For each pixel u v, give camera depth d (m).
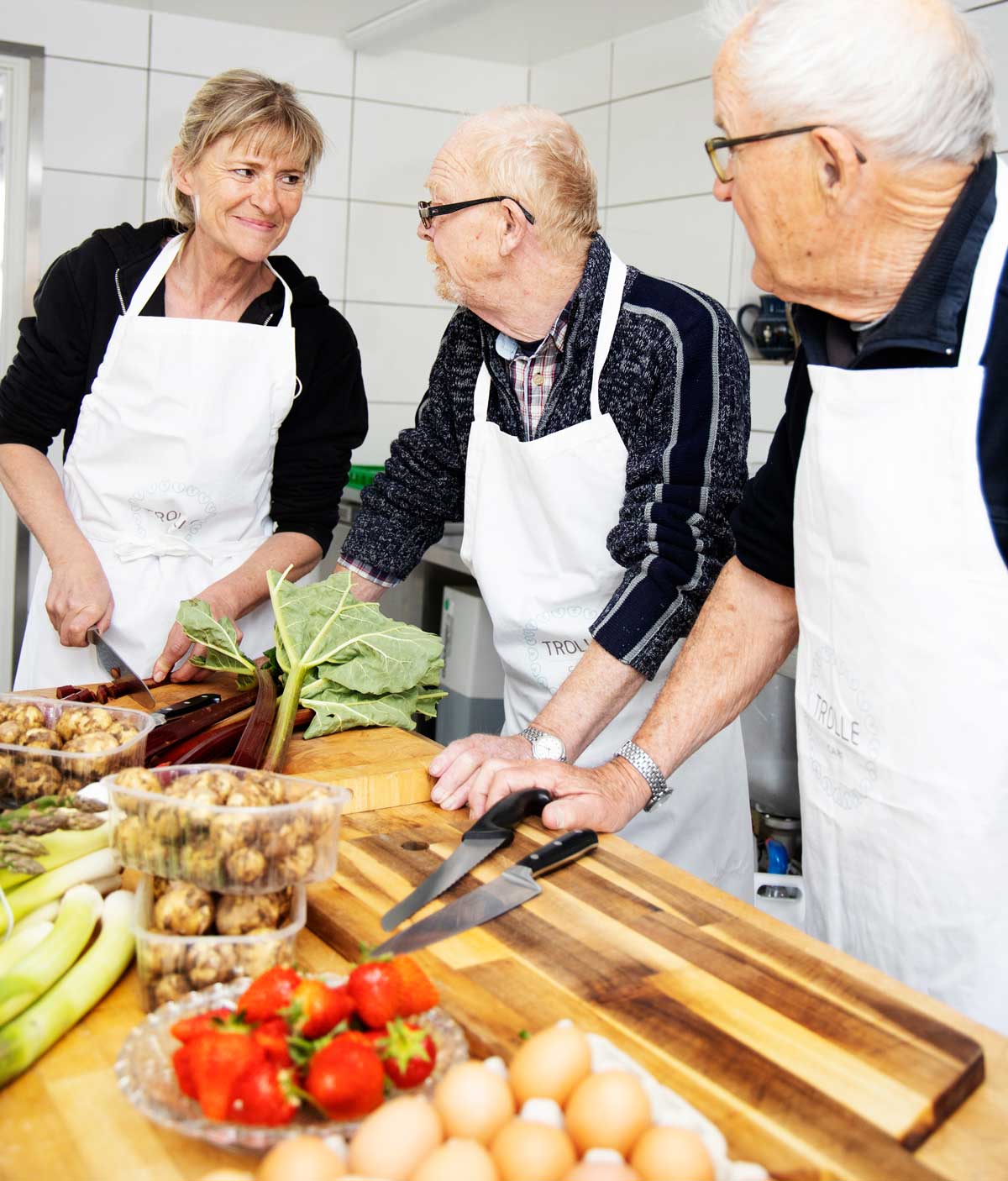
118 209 2.93
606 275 1.39
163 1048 0.70
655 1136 0.60
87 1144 0.66
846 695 1.05
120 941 0.82
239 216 1.59
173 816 0.78
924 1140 0.68
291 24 2.94
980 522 0.93
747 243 2.60
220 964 0.76
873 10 0.87
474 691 2.67
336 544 3.07
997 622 0.95
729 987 0.81
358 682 1.29
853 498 1.00
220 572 1.77
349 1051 0.63
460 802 1.15
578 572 1.51
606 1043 0.71
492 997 0.79
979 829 0.98
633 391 1.40
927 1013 0.79
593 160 3.11
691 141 2.75
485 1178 0.57
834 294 0.99
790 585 1.20
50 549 1.64
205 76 2.95
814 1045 0.75
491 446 1.52
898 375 0.95
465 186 1.31
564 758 1.27
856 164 0.89
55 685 1.72
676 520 1.36
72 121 2.86
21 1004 0.75
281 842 0.79
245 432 1.73
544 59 3.23
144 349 1.67
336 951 0.89
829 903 1.12
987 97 0.90
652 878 0.99
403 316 3.26
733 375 1.39
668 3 2.68
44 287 1.72
